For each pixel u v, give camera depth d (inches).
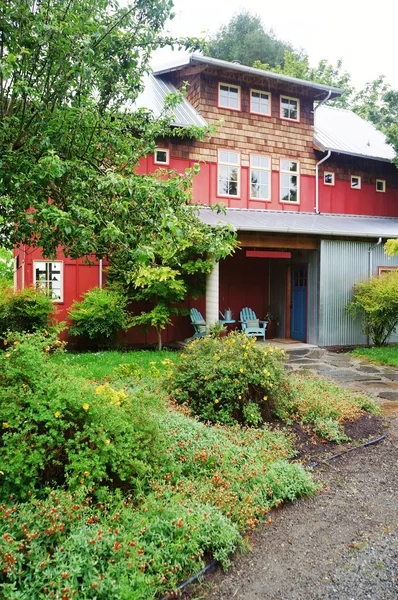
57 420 120.1
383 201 693.3
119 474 125.2
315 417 214.1
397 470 170.7
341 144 662.5
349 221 577.3
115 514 110.6
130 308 498.6
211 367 211.6
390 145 740.7
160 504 119.0
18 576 87.6
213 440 167.2
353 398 253.4
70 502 107.8
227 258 588.7
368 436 204.8
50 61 191.3
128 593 88.4
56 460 118.7
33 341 146.9
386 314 466.6
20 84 169.0
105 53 211.6
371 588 104.7
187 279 470.0
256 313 606.5
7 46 184.5
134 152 239.5
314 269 505.4
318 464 174.2
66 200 190.7
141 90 241.8
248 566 112.4
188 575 105.3
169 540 106.9
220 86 577.6
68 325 477.4
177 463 147.1
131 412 146.1
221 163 570.9
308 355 439.5
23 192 184.5
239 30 1344.7
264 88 600.7
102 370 307.9
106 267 445.7
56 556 93.2
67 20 188.5
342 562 114.6
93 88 218.7
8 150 179.9
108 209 183.2
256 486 140.6
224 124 572.4
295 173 620.1
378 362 398.9
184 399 214.7
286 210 611.2
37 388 127.0
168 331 528.4
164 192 193.8
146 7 205.8
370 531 129.0
